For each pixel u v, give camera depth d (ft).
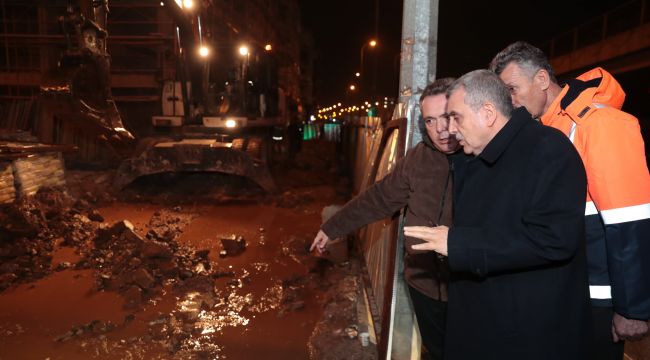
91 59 25.71
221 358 12.18
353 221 10.23
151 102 54.95
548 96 7.34
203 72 40.01
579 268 6.06
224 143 35.50
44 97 25.05
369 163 19.65
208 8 39.42
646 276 6.16
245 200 32.63
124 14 61.67
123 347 12.60
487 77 6.17
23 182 25.18
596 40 71.41
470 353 6.44
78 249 20.16
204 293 16.16
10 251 18.60
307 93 145.18
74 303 15.28
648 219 6.17
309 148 85.92
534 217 5.75
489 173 6.27
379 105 110.01
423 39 11.47
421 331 9.53
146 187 34.12
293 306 15.12
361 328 13.05
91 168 39.75
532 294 5.98
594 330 6.86
